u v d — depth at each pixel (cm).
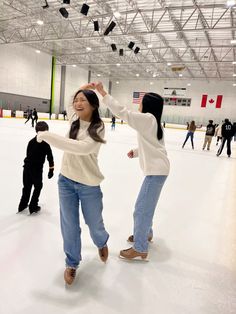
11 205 283
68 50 2120
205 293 164
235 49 1727
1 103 1923
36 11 1298
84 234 232
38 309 141
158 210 311
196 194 392
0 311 137
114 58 2222
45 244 208
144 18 1268
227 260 205
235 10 1091
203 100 2814
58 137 137
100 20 1345
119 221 269
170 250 216
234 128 845
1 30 1664
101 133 147
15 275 168
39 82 2223
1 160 498
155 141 173
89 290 159
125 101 3209
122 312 143
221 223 283
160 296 158
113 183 415
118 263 191
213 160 763
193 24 1319
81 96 146
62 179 160
